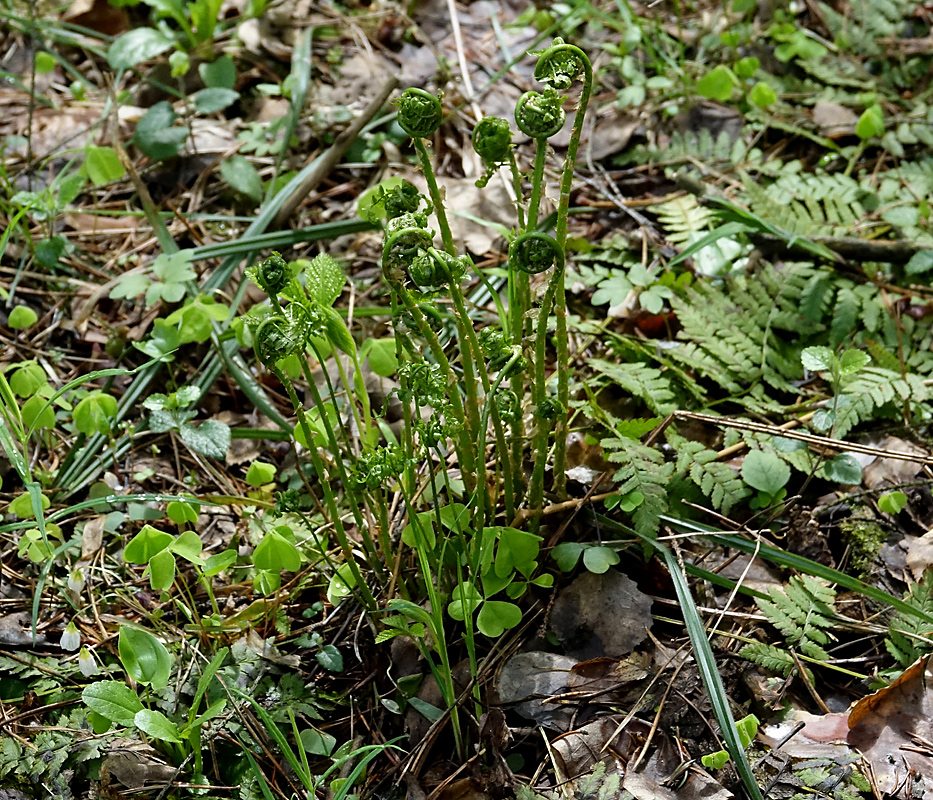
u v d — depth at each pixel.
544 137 1.88
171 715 2.12
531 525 2.32
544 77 1.86
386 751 2.11
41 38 4.07
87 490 2.72
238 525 2.58
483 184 2.02
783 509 2.46
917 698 2.06
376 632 2.27
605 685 2.13
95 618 2.36
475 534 2.03
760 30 4.19
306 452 2.79
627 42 3.99
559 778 1.99
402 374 1.96
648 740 2.01
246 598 2.43
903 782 1.93
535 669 2.16
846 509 2.53
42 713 2.17
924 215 3.22
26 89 4.00
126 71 4.15
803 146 3.73
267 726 1.90
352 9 4.42
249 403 2.99
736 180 3.49
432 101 1.87
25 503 2.33
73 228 3.49
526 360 2.15
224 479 2.75
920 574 2.35
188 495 2.41
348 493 2.13
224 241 3.40
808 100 3.87
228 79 3.78
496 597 2.32
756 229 2.98
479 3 4.48
